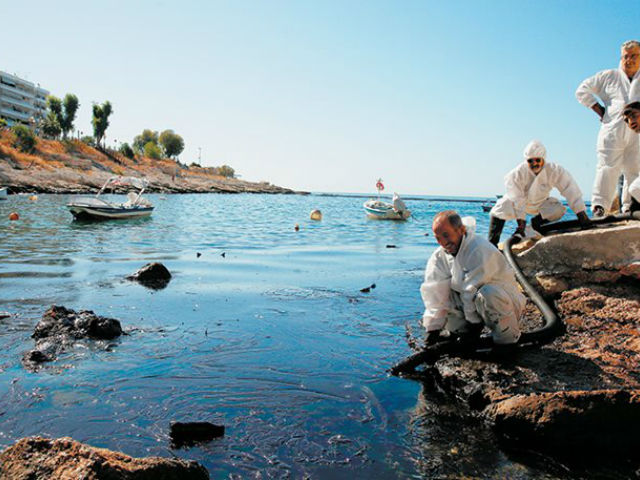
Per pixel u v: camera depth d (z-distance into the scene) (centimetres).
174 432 347
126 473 262
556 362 457
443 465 323
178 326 619
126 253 1359
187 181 11719
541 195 675
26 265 1085
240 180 15562
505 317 457
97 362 487
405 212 3369
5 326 596
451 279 486
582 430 343
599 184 711
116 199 5744
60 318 588
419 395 432
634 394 345
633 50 657
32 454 270
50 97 10444
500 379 425
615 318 539
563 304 592
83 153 10031
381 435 361
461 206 7962
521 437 357
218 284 902
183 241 1753
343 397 423
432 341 507
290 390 434
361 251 1522
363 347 552
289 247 1628
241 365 489
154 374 460
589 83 719
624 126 672
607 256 594
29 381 436
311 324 639
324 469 316
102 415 377
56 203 4109
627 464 329
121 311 686
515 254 670
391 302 768
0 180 6166
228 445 341
